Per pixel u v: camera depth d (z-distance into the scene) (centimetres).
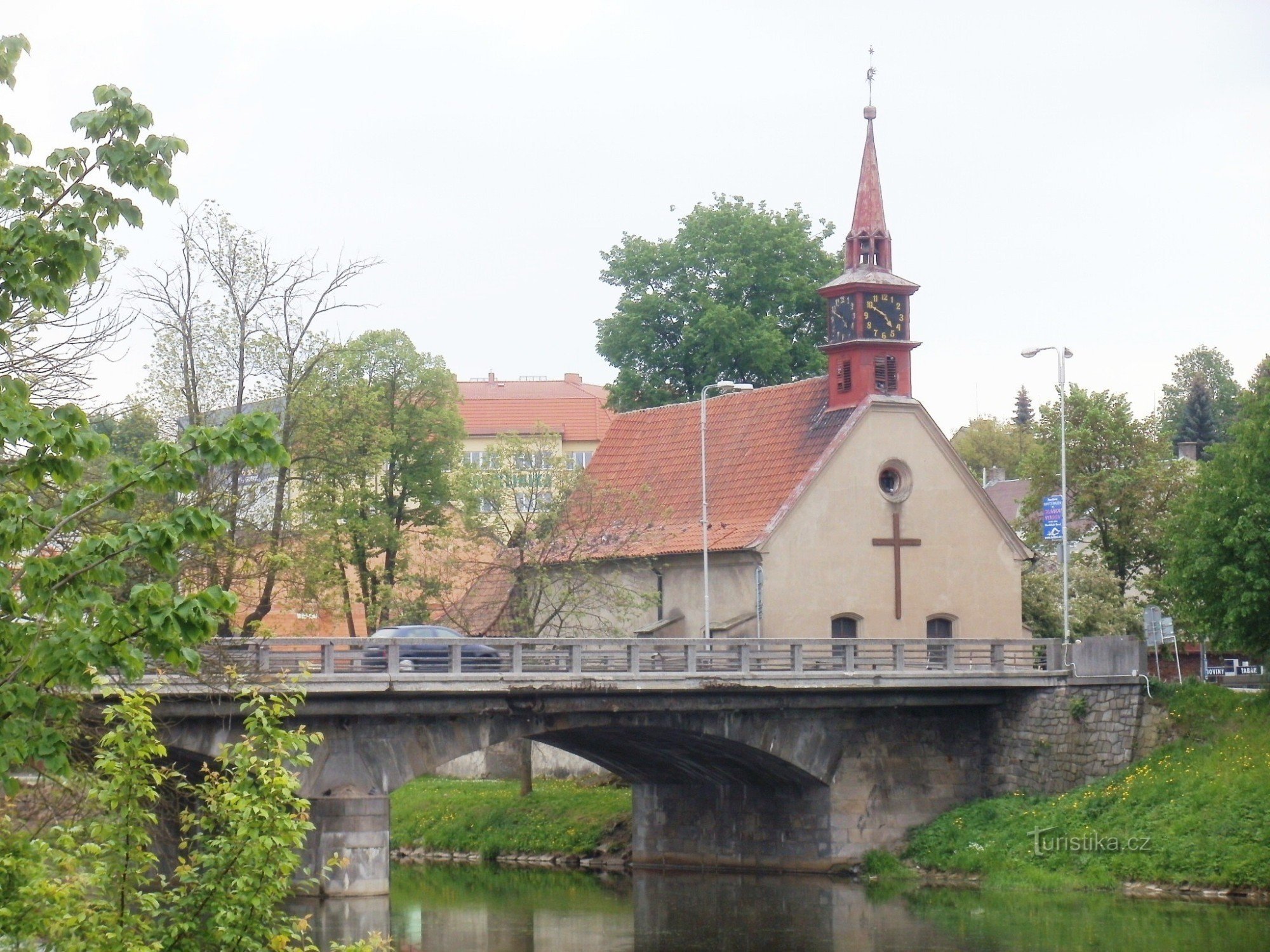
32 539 1456
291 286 5275
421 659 4453
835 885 5062
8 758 1459
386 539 5894
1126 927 3959
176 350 5103
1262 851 4350
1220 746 4772
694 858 5747
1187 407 13550
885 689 5081
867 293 6097
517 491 6150
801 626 5841
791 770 5203
